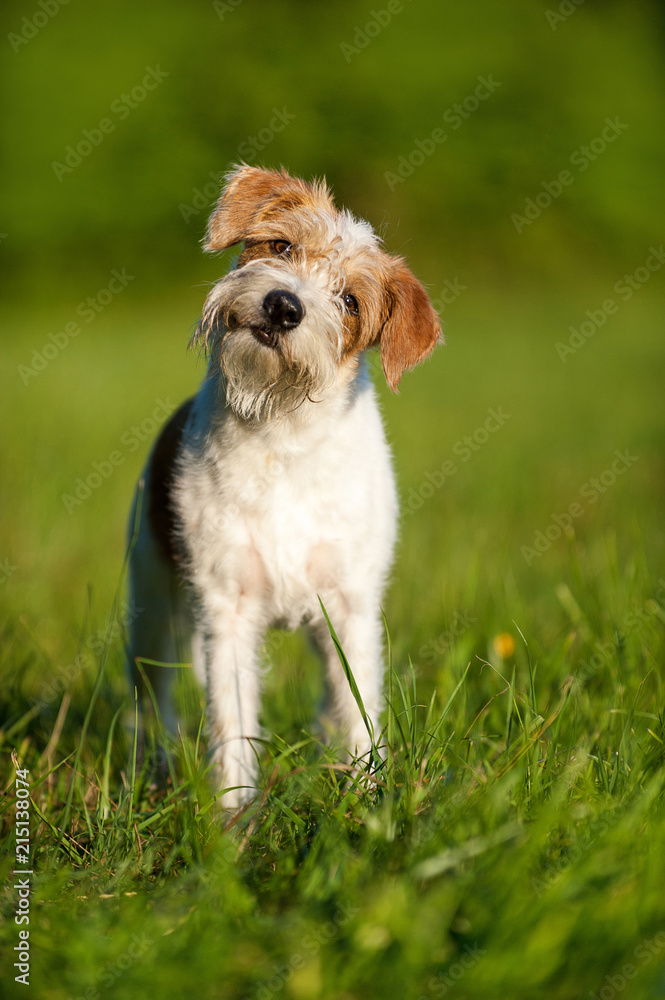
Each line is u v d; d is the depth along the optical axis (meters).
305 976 3.68
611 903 3.79
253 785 5.77
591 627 7.19
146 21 51.94
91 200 48.75
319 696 6.96
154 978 3.65
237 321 5.84
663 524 12.30
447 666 6.59
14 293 46.97
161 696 7.43
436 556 10.91
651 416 21.09
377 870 4.29
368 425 6.33
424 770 5.11
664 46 63.53
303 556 6.09
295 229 6.26
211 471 6.10
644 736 5.47
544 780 4.89
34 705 6.71
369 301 6.27
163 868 4.75
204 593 6.22
